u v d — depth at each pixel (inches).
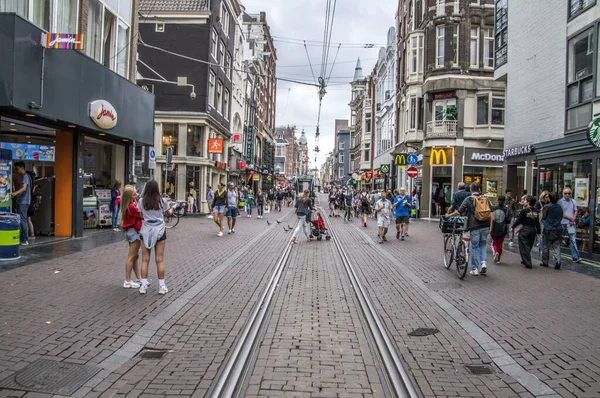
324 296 319.0
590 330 242.8
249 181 2053.4
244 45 1875.0
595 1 517.3
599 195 485.4
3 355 188.7
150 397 161.3
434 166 1171.9
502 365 197.6
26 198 478.9
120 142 679.7
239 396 164.2
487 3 1142.3
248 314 266.7
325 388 172.2
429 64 1171.9
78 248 468.4
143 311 259.8
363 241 651.5
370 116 2402.8
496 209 446.3
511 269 424.5
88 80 537.0
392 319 264.7
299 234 740.7
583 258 500.7
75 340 210.2
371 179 1950.1
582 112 542.3
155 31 1242.0
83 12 558.6
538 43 642.8
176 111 1222.9
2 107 420.5
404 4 1473.9
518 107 702.5
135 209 303.9
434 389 173.6
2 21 406.6
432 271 414.0
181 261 430.0
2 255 383.9
